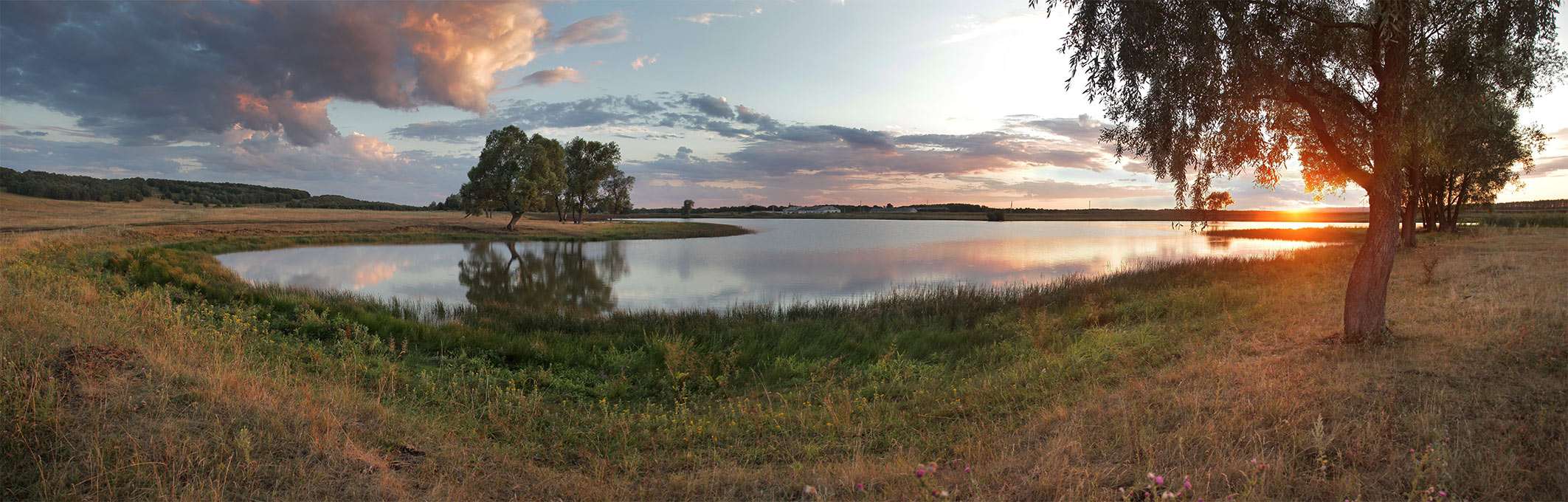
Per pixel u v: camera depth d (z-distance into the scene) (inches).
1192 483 165.2
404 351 392.8
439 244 1909.4
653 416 295.0
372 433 226.8
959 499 172.7
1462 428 189.3
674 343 420.8
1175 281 735.1
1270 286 585.0
